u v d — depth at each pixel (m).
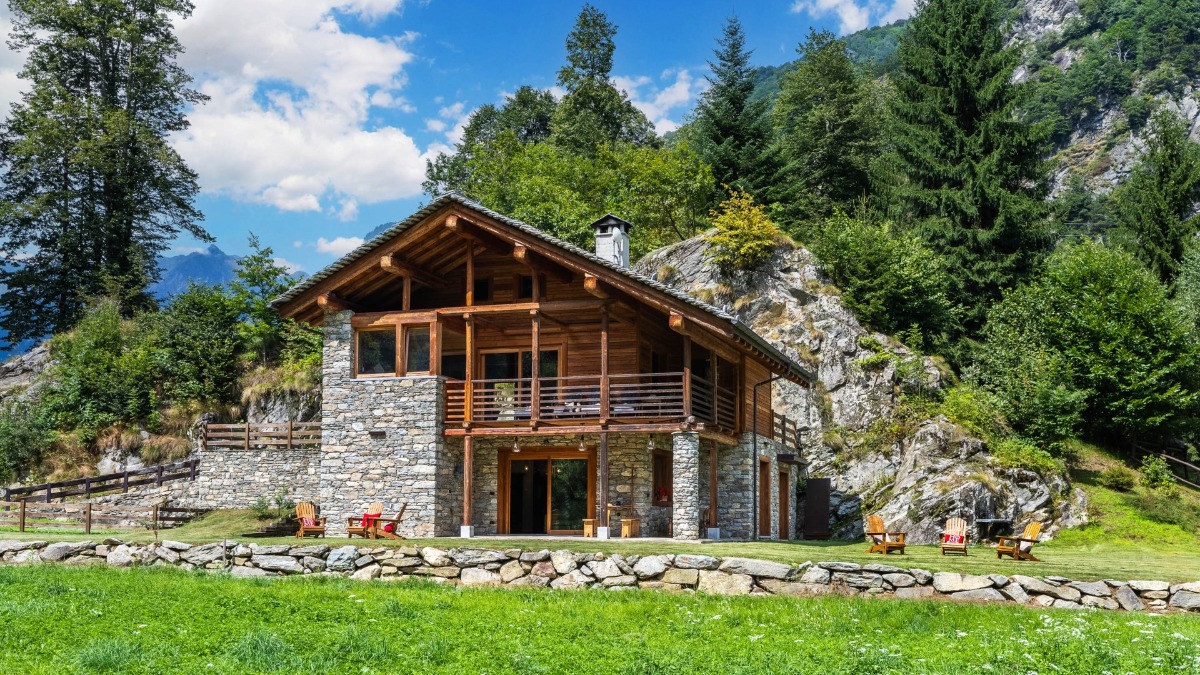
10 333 53.53
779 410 40.91
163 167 56.31
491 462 30.06
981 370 40.31
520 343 30.86
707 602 17.03
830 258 44.31
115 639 12.48
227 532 29.36
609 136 70.31
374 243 29.28
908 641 13.77
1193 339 38.34
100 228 53.97
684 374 27.22
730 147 56.03
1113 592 17.09
